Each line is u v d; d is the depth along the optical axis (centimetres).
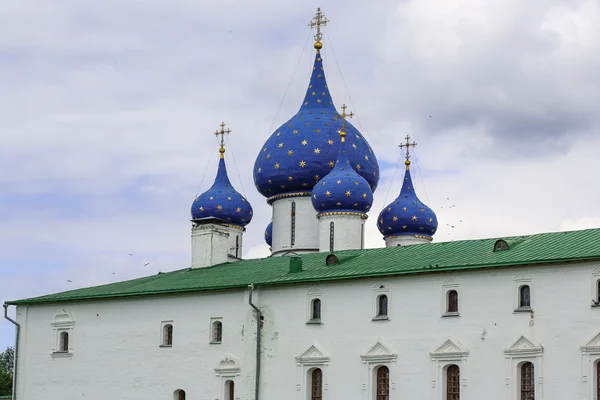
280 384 10356
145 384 11169
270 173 13325
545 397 9012
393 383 9750
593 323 8900
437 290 9662
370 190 12744
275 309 10512
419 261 10088
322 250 12612
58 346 11819
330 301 10219
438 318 9612
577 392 8894
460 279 9562
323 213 12681
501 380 9231
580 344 8925
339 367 10056
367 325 9962
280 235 13275
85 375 11562
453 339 9500
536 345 9094
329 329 10169
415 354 9675
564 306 9044
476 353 9381
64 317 11819
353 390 9944
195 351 10931
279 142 13338
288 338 10388
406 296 9812
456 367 9519
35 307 12044
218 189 13812
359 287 10075
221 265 12044
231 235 13688
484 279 9450
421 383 9612
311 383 10275
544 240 9825
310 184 13188
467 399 9356
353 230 12612
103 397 11406
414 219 13362
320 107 13612
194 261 12212
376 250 10931
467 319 9469
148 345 11238
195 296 11038
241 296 10738
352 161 13188
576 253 9119
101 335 11550
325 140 13225
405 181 13638
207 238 12175
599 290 8931
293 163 13188
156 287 11419
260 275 11031
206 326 10906
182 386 10944
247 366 10569
